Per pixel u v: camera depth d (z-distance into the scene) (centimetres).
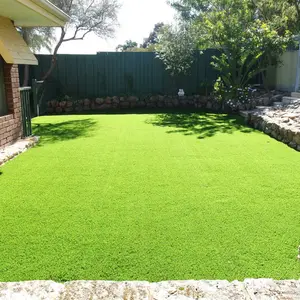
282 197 353
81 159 509
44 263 235
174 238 269
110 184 397
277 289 174
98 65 1205
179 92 1192
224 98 1027
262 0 1110
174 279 217
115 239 268
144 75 1221
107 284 182
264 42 955
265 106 957
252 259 238
